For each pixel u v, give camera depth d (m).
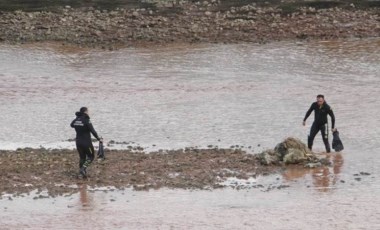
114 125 110.88
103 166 84.75
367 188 76.00
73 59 180.12
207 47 192.75
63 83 152.12
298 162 85.44
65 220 66.81
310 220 66.06
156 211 69.25
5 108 126.19
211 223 65.62
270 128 106.25
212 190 76.00
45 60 178.88
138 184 78.12
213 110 121.25
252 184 78.06
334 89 140.12
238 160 87.19
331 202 71.31
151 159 87.94
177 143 97.75
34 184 78.19
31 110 124.25
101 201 72.50
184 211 69.19
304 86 144.25
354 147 94.19
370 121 109.50
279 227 64.31
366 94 133.88
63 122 113.94
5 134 105.75
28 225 65.56
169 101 130.75
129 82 152.12
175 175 81.19
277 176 81.12
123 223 65.88
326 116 92.25
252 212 68.62
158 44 197.25
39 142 100.31
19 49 191.62
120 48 193.25
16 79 156.50
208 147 94.81
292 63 171.50
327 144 91.88
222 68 167.12
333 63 170.38
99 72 164.62
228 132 104.12
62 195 74.56
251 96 134.25
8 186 77.44
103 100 133.00
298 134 102.12
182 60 177.12
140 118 115.81
